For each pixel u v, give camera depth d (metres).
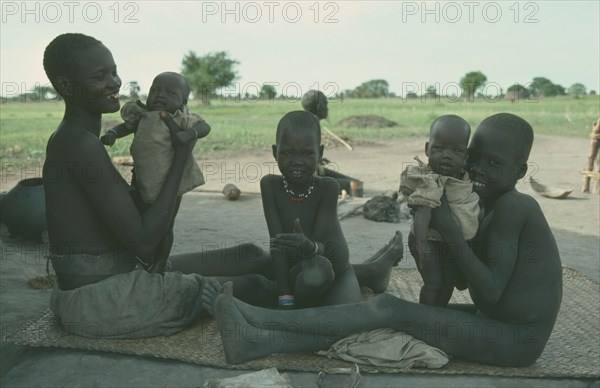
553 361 3.15
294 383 2.86
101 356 3.09
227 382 2.64
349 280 3.65
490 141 2.96
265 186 3.63
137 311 3.26
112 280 3.25
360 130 24.78
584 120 30.14
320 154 3.60
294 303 3.54
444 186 3.00
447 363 3.08
